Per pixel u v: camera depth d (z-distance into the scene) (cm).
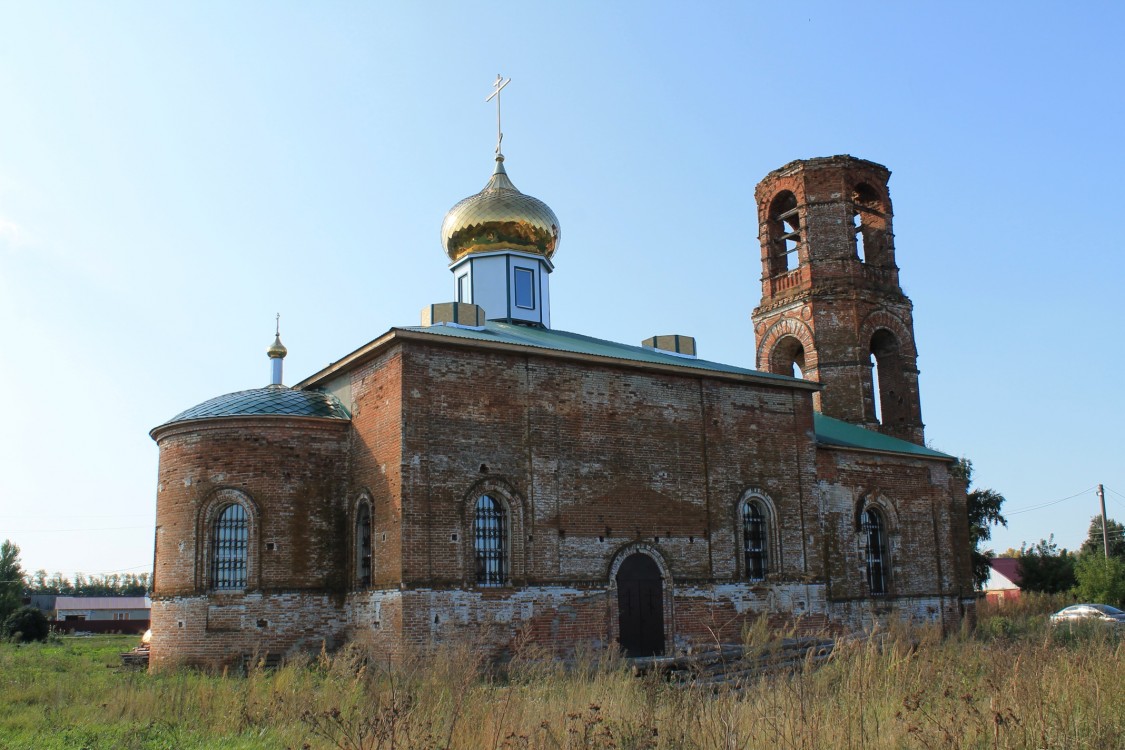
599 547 2723
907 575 3575
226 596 2581
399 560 2423
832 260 4000
